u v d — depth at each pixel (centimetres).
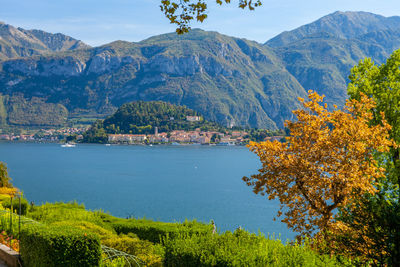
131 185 12275
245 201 9325
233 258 769
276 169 1164
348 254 845
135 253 1084
